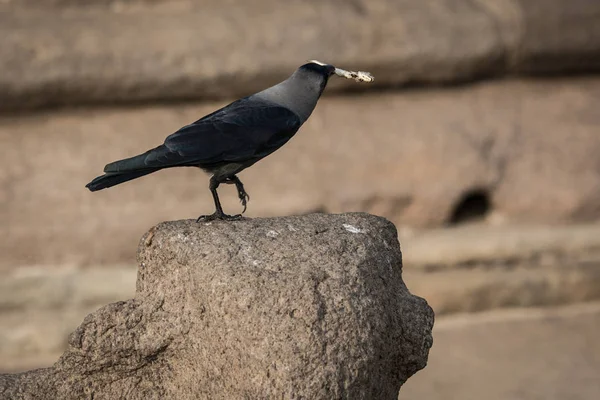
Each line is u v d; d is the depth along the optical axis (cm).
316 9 1777
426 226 1750
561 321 1614
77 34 1661
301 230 589
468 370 1429
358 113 1803
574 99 1911
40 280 1548
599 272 1686
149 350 586
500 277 1652
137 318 591
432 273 1661
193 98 1725
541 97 1903
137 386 597
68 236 1580
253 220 609
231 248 569
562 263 1708
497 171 1781
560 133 1844
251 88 1723
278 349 530
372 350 545
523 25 1839
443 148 1767
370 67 1780
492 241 1695
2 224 1568
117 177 605
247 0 1783
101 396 604
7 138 1642
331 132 1769
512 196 1780
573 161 1812
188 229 593
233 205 1650
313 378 526
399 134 1778
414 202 1734
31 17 1675
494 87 1895
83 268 1578
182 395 578
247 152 641
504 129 1827
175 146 622
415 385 1379
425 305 605
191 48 1688
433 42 1800
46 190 1603
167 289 586
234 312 544
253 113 654
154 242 593
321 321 535
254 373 534
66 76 1631
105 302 1558
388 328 569
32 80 1617
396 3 1833
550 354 1484
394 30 1791
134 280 1568
